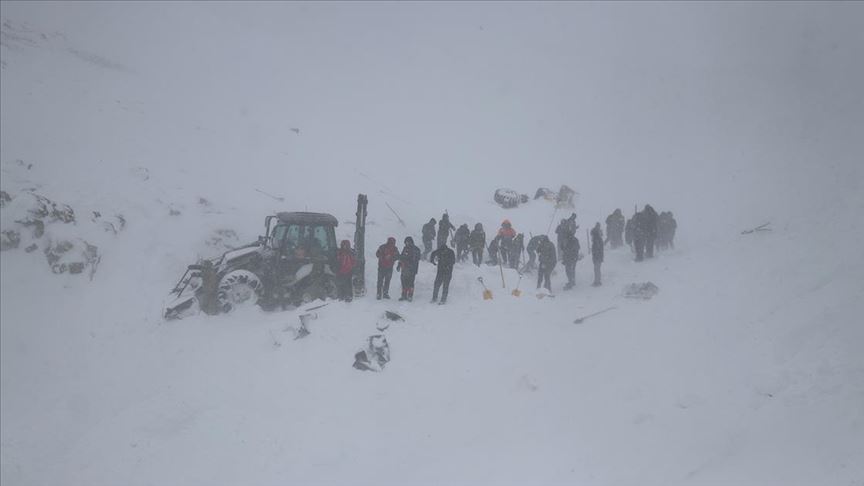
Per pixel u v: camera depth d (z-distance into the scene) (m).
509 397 8.40
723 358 8.20
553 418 7.54
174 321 11.39
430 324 11.14
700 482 5.49
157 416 8.45
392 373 9.37
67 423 8.93
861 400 6.18
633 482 5.77
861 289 9.12
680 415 6.92
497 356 9.81
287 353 9.89
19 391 9.75
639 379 8.09
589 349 9.59
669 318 10.45
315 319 10.82
